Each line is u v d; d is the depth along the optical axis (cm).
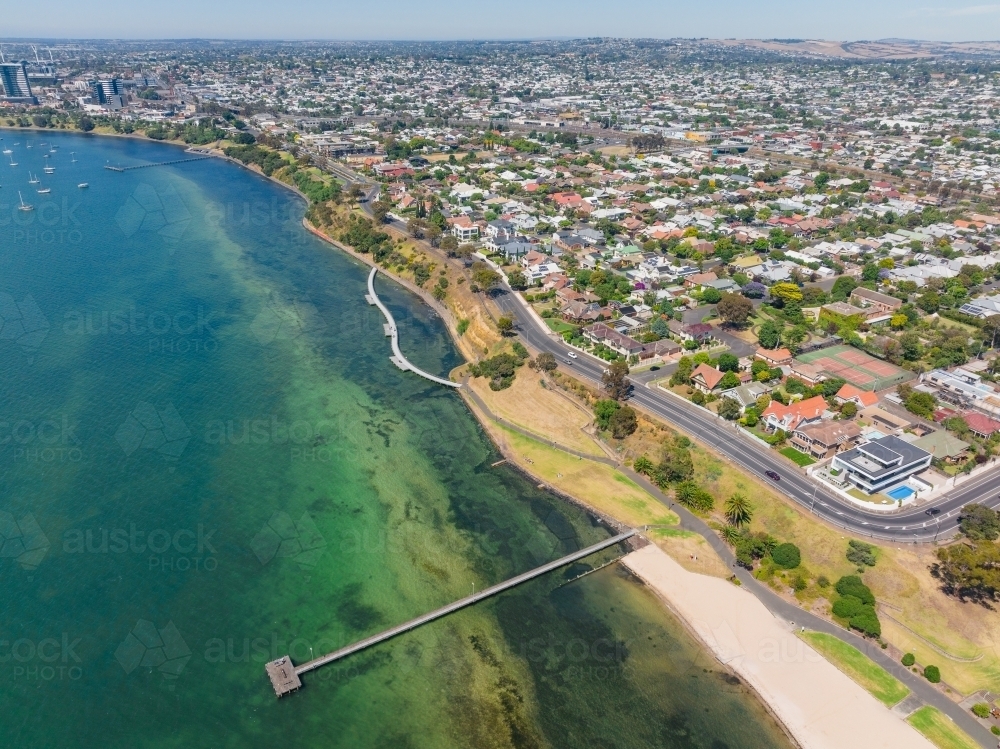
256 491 15662
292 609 12662
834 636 12288
